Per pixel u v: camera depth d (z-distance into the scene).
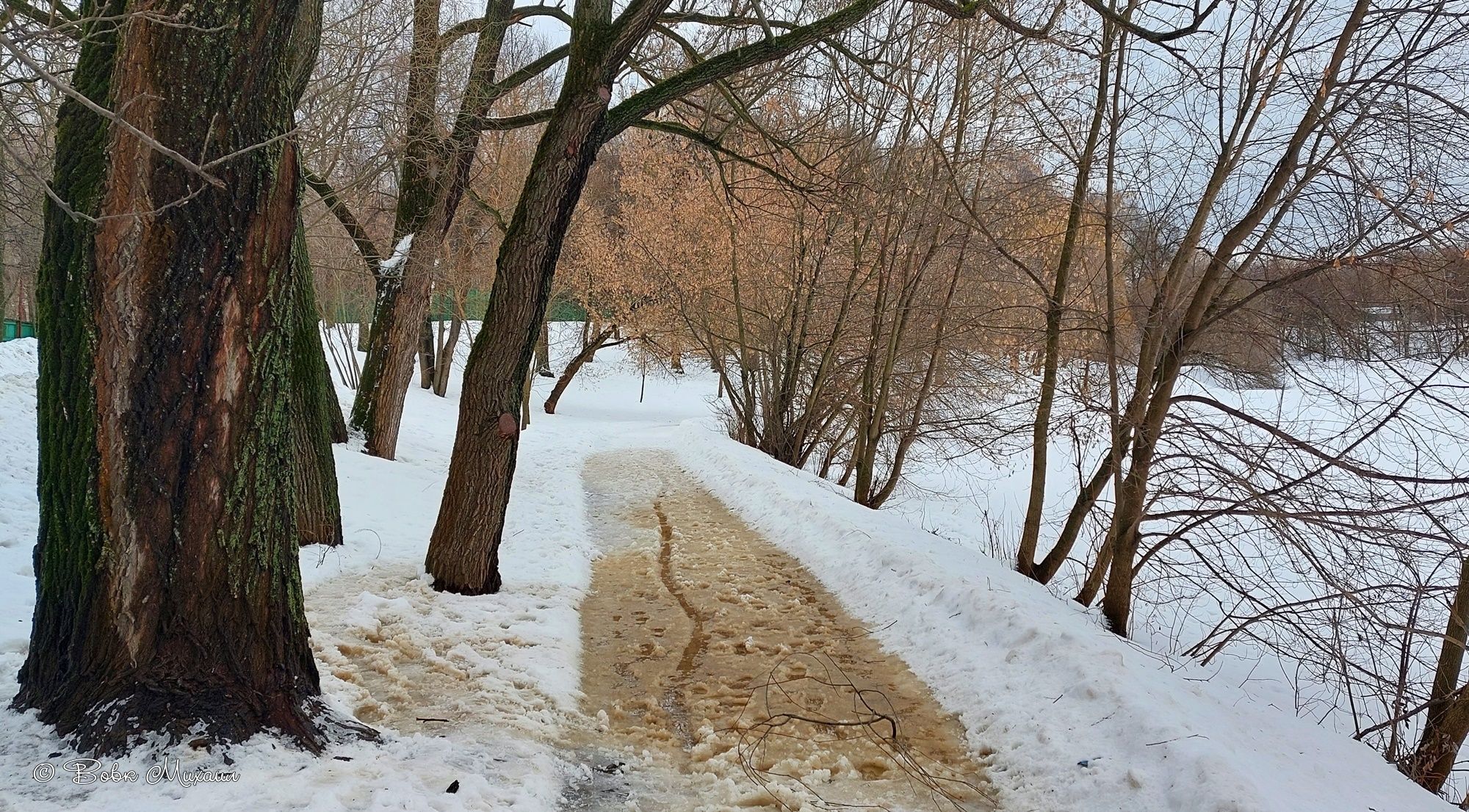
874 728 5.35
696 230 21.42
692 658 6.60
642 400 39.38
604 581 8.89
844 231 17.08
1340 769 4.90
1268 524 7.32
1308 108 7.15
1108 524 9.14
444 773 3.81
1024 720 5.15
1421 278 6.96
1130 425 8.20
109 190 3.37
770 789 4.39
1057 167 9.62
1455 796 7.20
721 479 15.30
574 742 4.86
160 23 3.31
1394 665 7.68
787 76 9.79
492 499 7.29
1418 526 7.57
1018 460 21.11
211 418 3.61
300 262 8.12
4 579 5.89
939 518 16.11
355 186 13.16
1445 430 6.93
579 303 31.45
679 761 4.77
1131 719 4.73
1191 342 7.86
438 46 12.90
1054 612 6.95
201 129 3.45
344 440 13.21
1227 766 4.06
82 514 3.52
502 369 7.15
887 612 7.56
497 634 6.32
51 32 2.93
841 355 18.66
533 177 6.88
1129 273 8.70
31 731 3.49
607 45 6.55
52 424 3.56
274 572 3.88
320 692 4.24
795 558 9.95
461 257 23.89
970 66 12.01
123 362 3.43
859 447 15.57
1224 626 9.84
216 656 3.64
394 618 6.42
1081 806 4.27
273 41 3.64
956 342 14.56
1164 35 6.14
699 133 8.88
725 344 22.33
